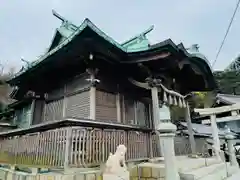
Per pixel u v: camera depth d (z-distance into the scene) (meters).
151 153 5.37
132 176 4.51
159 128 3.43
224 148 10.26
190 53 6.40
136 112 7.89
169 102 6.87
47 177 3.47
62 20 8.41
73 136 3.57
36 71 7.02
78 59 6.04
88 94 6.35
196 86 9.17
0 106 19.53
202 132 14.16
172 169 3.24
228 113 17.86
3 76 24.73
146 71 6.32
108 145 4.19
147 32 7.70
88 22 4.54
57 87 7.99
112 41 5.20
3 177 5.27
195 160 6.10
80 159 3.58
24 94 9.66
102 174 3.80
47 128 4.06
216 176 5.29
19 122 11.80
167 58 5.79
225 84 31.44
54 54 5.67
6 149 5.53
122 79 7.26
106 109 6.54
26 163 4.40
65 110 7.18
